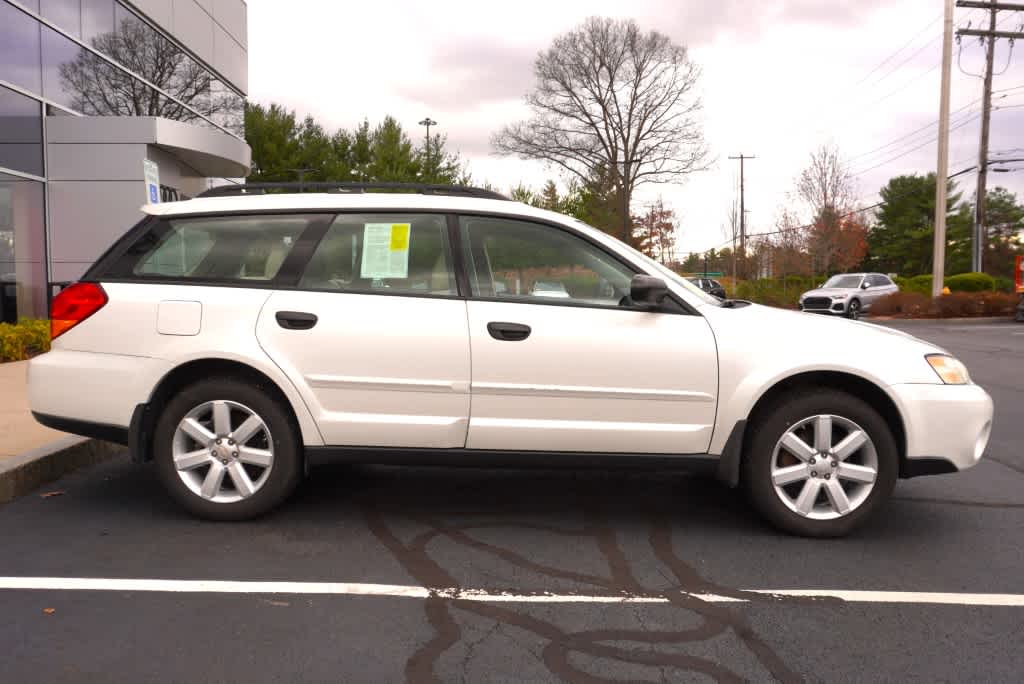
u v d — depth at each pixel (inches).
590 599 135.2
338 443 167.5
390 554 155.5
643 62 1971.0
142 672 108.6
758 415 166.9
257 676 108.0
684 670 111.0
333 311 166.1
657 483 210.2
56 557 150.9
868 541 166.7
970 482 216.7
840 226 1744.6
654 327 164.4
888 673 110.7
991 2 1170.0
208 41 849.5
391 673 109.3
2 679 106.0
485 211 173.0
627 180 2011.6
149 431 171.0
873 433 163.2
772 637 121.5
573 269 169.5
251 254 172.6
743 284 1664.6
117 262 173.8
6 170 516.1
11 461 193.8
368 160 1812.3
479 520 177.6
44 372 170.2
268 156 1664.6
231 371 171.6
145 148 599.2
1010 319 1002.1
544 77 2011.6
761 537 168.2
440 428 165.6
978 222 1307.8
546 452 166.1
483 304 165.9
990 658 115.3
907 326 925.2
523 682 107.2
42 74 559.2
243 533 166.1
